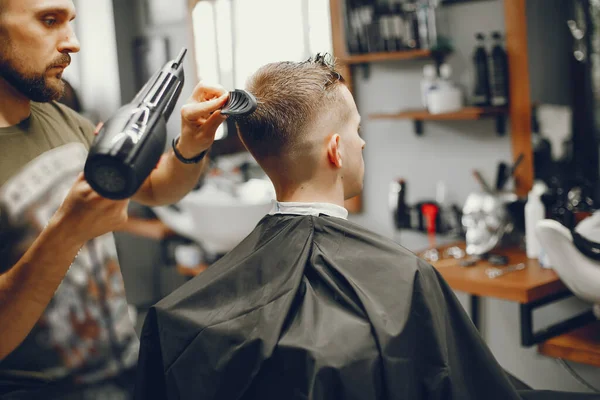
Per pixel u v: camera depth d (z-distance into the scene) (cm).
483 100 250
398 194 275
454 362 114
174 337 118
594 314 213
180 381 116
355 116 128
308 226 122
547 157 234
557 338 198
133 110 97
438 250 244
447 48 255
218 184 316
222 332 113
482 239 232
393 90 282
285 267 118
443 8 257
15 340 110
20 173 135
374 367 106
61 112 152
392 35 269
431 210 265
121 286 160
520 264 221
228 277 120
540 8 228
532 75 235
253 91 128
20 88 130
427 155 276
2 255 133
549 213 229
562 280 191
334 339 106
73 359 146
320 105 123
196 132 139
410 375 108
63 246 101
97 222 96
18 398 138
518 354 252
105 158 88
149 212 367
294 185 127
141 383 124
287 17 316
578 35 218
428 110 260
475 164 261
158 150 97
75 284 146
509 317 253
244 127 128
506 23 240
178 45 351
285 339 108
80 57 364
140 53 362
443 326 114
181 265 326
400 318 109
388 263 115
